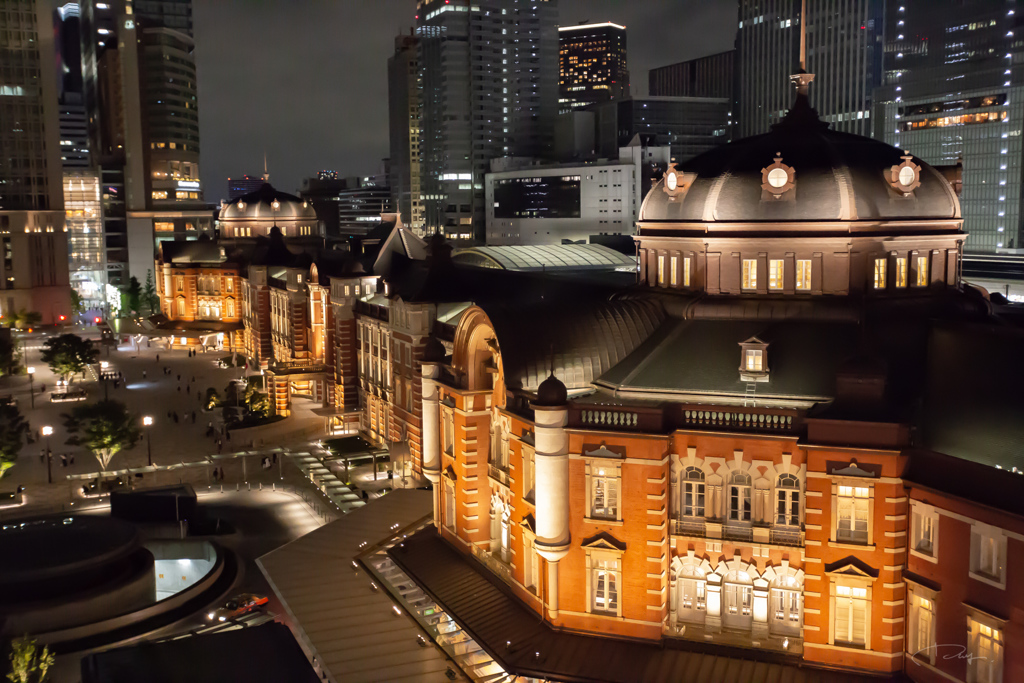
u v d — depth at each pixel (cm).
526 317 6275
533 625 5709
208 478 10850
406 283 10912
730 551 5344
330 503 9694
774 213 6053
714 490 5362
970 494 4441
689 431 5338
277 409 13450
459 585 6412
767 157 6247
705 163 6581
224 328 19312
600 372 6191
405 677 5697
